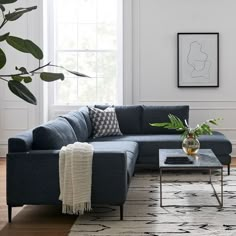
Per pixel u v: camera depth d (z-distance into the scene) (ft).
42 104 24.03
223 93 23.90
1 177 18.71
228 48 23.80
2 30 24.04
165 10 23.82
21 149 12.39
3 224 12.00
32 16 23.94
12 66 24.25
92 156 12.03
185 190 15.78
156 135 20.84
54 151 12.35
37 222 12.14
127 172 13.03
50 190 12.17
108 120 20.75
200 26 23.81
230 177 18.12
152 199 14.52
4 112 24.38
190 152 15.40
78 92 25.43
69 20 25.30
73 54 25.35
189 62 23.82
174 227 11.37
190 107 23.97
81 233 10.94
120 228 11.34
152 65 23.99
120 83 24.79
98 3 25.17
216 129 23.95
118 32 24.82
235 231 10.97
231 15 23.73
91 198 12.12
